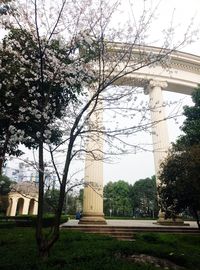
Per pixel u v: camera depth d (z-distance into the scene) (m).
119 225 15.25
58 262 6.18
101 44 7.07
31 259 6.29
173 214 13.17
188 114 16.05
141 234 11.76
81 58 7.40
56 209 6.45
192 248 9.66
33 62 7.61
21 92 7.65
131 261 6.89
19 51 7.96
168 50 7.03
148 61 7.19
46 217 15.85
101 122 7.24
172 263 7.32
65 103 8.22
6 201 26.25
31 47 7.59
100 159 6.94
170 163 12.88
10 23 7.10
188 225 16.73
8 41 7.96
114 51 7.27
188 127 15.22
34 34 7.26
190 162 11.52
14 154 9.41
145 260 7.15
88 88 7.70
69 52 7.34
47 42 7.09
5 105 7.95
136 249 7.69
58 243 8.43
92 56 7.36
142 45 7.10
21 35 7.84
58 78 7.52
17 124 7.89
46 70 7.23
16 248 7.73
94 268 5.88
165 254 7.59
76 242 8.66
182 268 7.08
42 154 6.41
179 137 15.52
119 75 7.31
